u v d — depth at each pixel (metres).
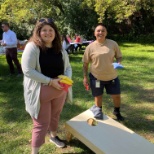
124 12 13.92
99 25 3.69
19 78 6.87
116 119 4.34
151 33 18.25
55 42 2.86
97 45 3.74
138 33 18.39
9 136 3.81
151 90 5.92
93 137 3.09
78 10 17.92
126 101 5.21
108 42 3.76
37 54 2.75
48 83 2.78
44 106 2.88
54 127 3.36
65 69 3.06
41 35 2.74
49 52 2.82
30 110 2.88
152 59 9.99
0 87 6.10
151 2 13.87
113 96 4.08
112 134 3.18
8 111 4.71
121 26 18.70
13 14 17.55
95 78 3.83
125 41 17.88
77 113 4.63
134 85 6.32
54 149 3.42
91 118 3.43
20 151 3.40
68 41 12.16
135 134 3.22
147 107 4.90
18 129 4.03
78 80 6.75
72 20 18.06
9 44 6.81
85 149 3.43
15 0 16.67
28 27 19.17
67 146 3.49
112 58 3.76
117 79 3.93
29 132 3.93
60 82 2.80
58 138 3.51
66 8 18.06
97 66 3.75
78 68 8.21
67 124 3.37
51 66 2.84
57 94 2.88
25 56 2.72
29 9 17.45
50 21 2.78
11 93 5.69
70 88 3.17
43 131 2.95
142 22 18.12
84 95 5.55
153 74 7.43
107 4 13.74
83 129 3.24
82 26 18.11
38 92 2.79
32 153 3.05
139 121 4.29
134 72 7.64
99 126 3.32
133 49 13.53
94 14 17.80
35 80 2.75
